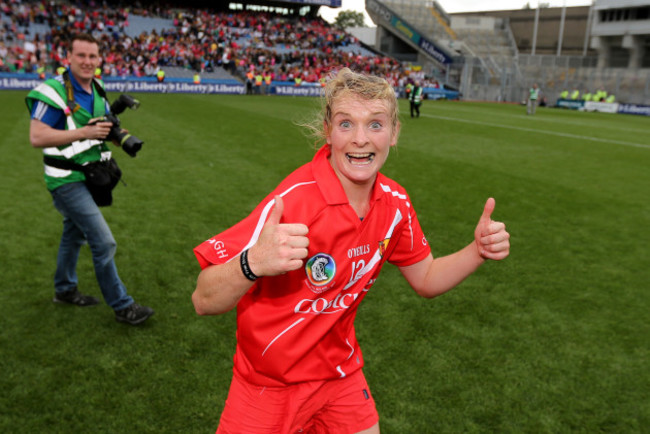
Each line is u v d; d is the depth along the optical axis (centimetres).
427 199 656
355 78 130
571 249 491
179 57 2977
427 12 4491
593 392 265
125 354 283
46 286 367
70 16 2989
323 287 140
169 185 674
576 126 1797
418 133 1370
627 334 328
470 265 161
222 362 279
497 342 312
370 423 163
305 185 135
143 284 377
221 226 517
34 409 234
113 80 2428
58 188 283
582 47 5097
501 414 245
